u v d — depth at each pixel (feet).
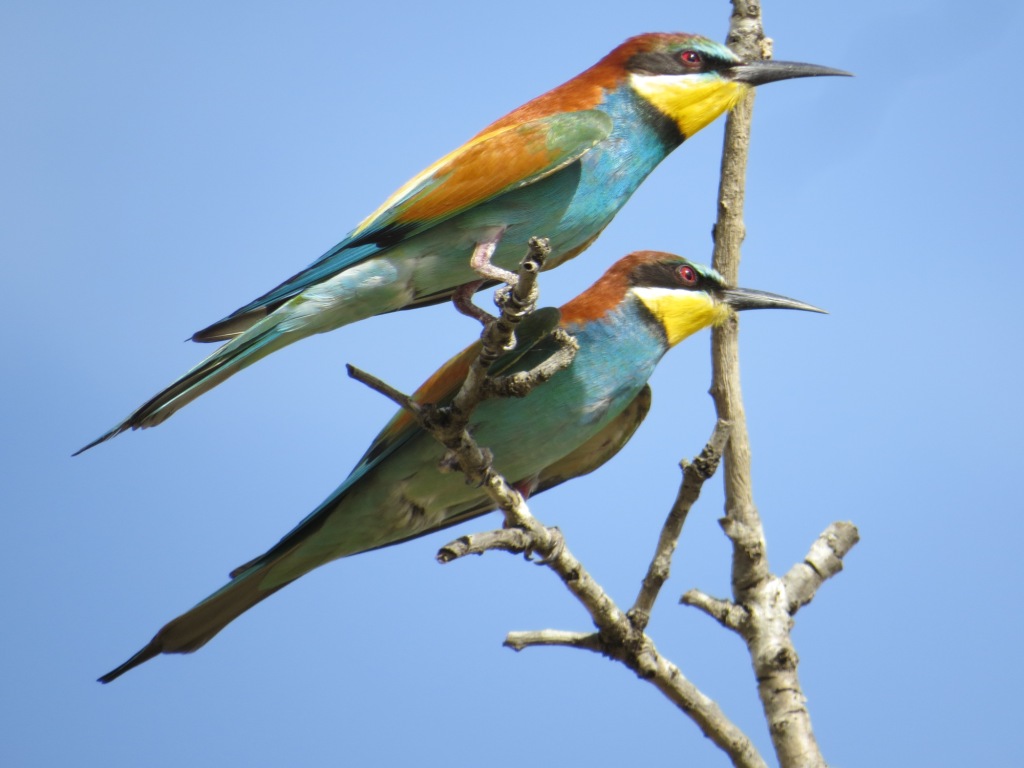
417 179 32.81
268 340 31.14
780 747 26.99
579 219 33.76
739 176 31.48
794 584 28.99
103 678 32.12
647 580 26.23
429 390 34.22
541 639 26.50
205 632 33.60
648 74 35.70
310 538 34.32
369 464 34.01
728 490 29.27
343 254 32.09
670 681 26.61
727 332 29.91
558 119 33.22
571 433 35.65
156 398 29.35
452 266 32.76
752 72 36.73
